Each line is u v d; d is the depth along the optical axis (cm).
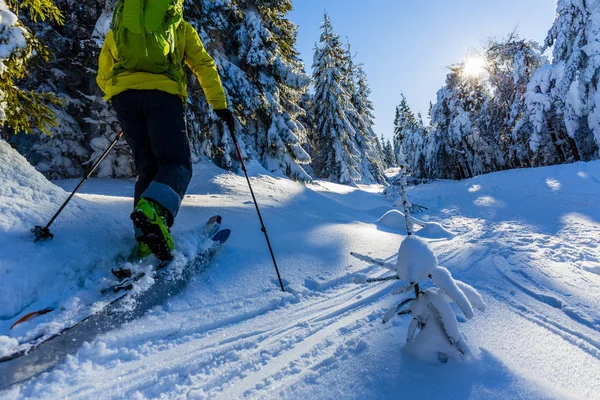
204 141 857
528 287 256
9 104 303
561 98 1316
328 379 146
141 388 149
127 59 227
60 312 175
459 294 138
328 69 2059
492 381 133
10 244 199
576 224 475
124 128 242
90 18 855
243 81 1009
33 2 362
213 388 150
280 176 1025
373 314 210
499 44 1730
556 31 1443
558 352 161
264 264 293
